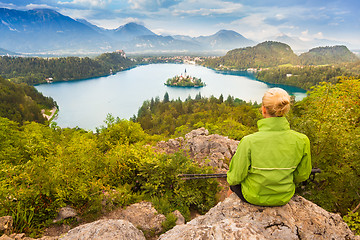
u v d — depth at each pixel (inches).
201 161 353.1
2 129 498.6
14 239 129.4
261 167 72.3
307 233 77.4
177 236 78.5
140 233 129.0
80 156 237.5
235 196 99.3
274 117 74.0
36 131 538.3
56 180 179.2
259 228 78.1
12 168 181.3
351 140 199.9
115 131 438.9
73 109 7573.8
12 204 160.1
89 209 174.2
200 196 229.8
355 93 353.7
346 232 80.3
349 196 205.0
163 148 406.3
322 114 239.9
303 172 75.8
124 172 237.9
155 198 210.4
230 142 422.9
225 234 69.3
